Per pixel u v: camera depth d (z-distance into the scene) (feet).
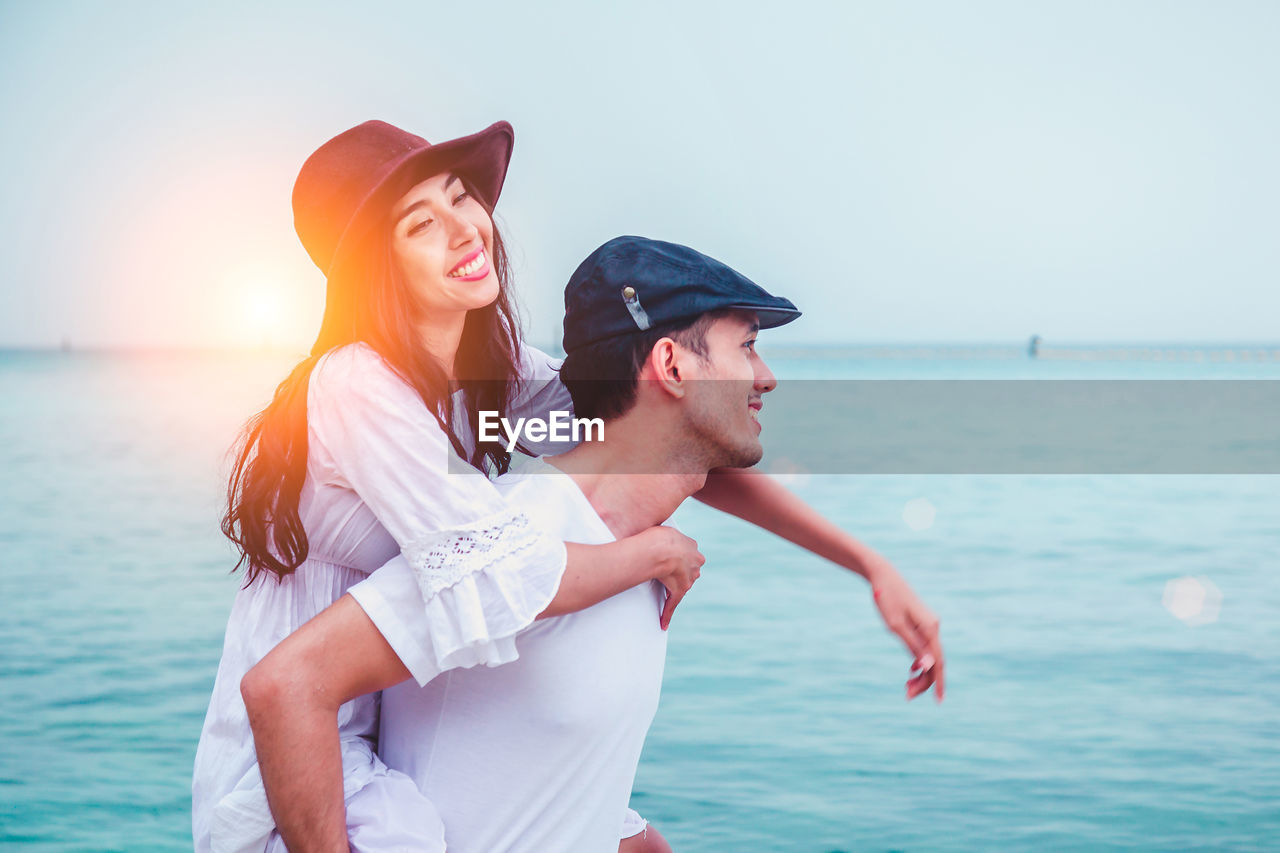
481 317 5.79
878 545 39.34
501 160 5.67
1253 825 15.20
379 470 4.58
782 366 292.40
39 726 18.93
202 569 33.53
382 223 5.25
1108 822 15.20
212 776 4.95
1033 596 30.45
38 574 32.83
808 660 23.32
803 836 14.64
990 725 19.33
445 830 4.70
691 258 4.78
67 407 123.85
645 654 4.87
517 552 4.35
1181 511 48.29
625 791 4.98
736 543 38.58
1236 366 297.74
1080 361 356.38
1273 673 22.74
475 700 4.68
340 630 4.32
